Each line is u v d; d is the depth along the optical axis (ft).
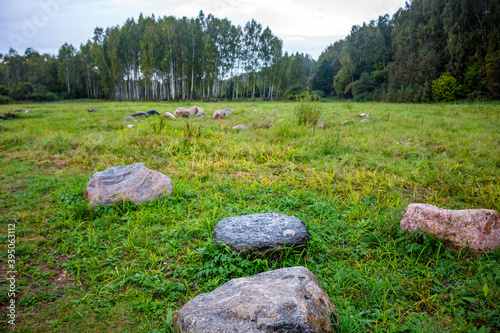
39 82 206.90
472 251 10.71
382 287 9.26
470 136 30.22
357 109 72.43
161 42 163.02
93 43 184.03
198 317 6.65
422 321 8.05
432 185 18.35
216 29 167.43
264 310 6.43
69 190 17.01
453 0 126.93
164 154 24.70
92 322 8.09
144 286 9.48
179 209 14.69
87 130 36.96
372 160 22.56
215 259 10.34
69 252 11.37
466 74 114.93
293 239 10.90
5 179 19.40
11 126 39.86
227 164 22.24
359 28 201.87
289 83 223.10
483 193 16.70
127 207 14.70
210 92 196.44
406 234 12.00
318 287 7.56
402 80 143.64
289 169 21.66
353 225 13.53
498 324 7.72
